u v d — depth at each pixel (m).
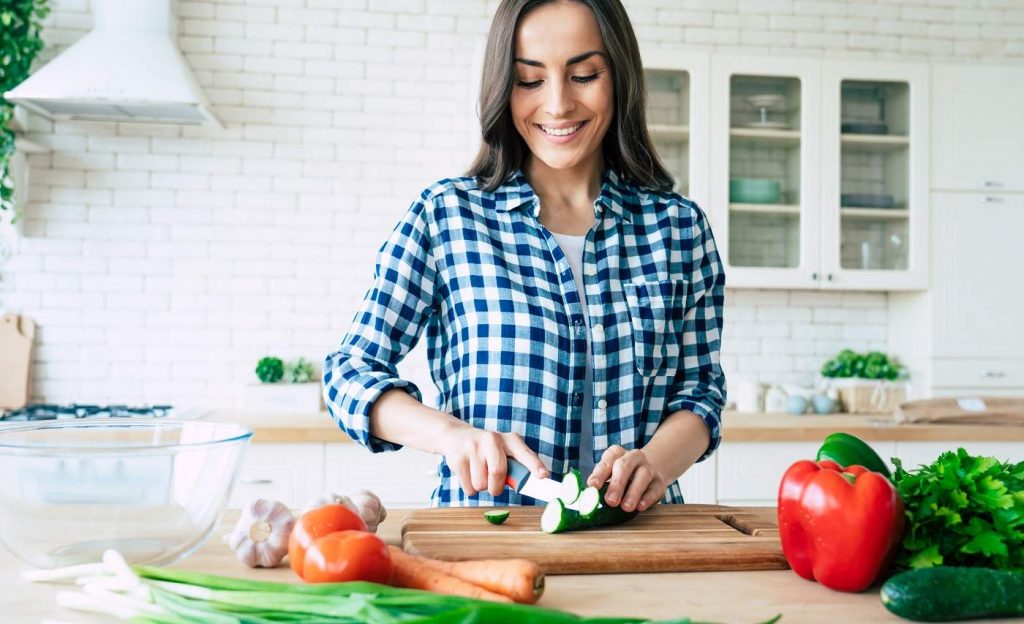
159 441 1.09
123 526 0.90
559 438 1.38
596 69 1.38
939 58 3.84
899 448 3.10
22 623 0.78
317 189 3.54
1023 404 3.16
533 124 1.42
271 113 3.52
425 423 1.24
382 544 0.86
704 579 0.97
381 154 3.57
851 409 3.51
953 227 3.56
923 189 3.54
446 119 3.60
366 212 3.56
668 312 1.48
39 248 3.38
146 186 3.45
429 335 1.52
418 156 3.58
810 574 0.96
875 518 0.89
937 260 3.54
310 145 3.54
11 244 3.37
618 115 1.48
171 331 3.45
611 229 1.49
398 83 3.58
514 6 1.37
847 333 3.80
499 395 1.38
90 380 3.41
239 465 0.98
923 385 3.57
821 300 3.80
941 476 0.96
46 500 0.89
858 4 3.80
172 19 3.35
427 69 3.59
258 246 3.50
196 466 0.92
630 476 1.19
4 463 0.89
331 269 3.54
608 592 0.92
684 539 1.09
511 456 1.19
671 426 1.39
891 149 3.62
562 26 1.35
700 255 1.56
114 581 0.82
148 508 0.90
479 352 1.40
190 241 3.47
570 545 1.04
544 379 1.38
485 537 1.08
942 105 3.56
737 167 3.51
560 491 1.12
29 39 3.20
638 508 1.19
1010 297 3.57
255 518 0.99
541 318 1.40
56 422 1.07
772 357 3.77
